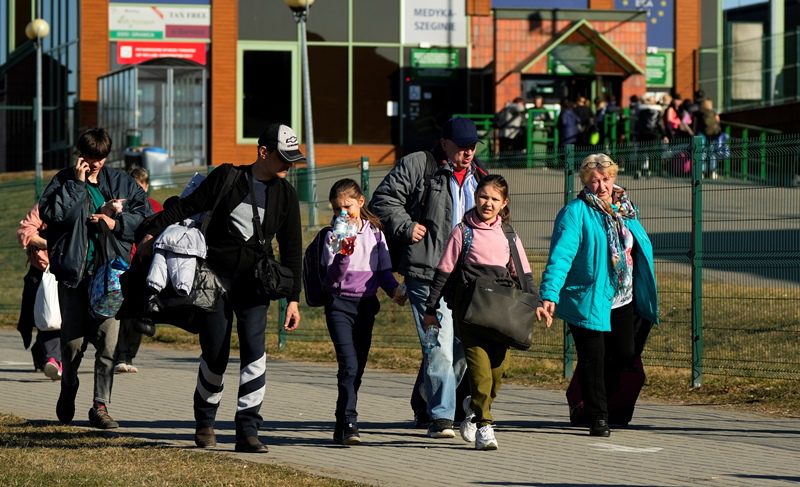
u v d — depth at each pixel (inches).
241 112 4074.8
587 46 3929.6
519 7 4156.0
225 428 1056.8
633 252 1058.1
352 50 4116.6
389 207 1004.6
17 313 2311.8
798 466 886.4
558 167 1460.4
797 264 1301.7
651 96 3654.0
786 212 1318.9
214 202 921.5
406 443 980.6
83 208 1031.0
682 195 1384.1
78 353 1058.1
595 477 837.2
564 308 1025.5
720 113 4003.4
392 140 4141.2
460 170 1023.0
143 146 3440.0
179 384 1339.8
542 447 965.2
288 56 4084.6
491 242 957.2
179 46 4074.8
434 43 4138.8
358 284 978.7
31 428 1033.5
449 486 800.9
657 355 1396.4
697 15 4217.5
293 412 1150.3
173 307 907.4
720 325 1376.7
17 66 4854.8
